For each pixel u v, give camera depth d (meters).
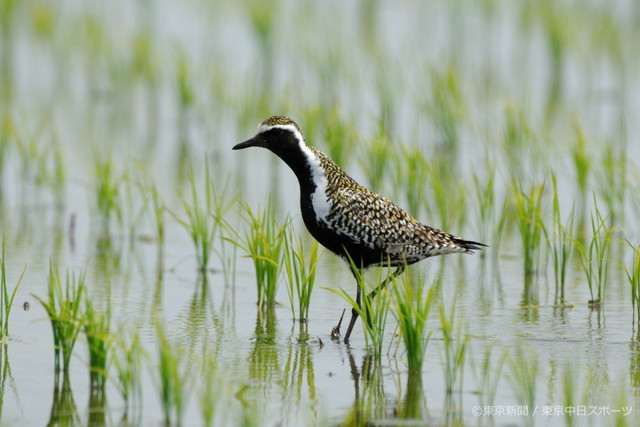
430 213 16.88
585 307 13.05
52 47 29.03
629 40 29.73
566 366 10.85
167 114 24.48
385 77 23.69
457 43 30.12
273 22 28.53
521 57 29.44
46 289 13.54
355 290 13.84
